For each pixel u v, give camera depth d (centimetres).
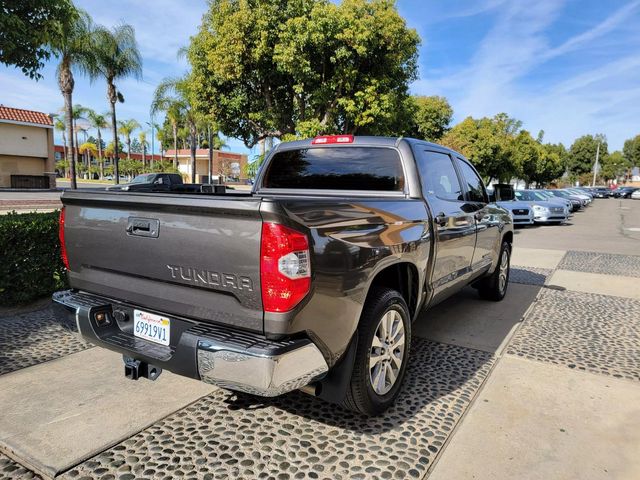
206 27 1270
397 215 294
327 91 1215
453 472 234
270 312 208
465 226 409
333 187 383
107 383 328
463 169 461
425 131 2641
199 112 1399
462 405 303
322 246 222
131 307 266
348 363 251
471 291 635
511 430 273
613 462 244
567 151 9088
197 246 226
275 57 1140
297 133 1248
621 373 356
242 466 237
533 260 919
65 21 644
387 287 296
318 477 228
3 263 481
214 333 222
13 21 541
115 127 2938
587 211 2922
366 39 1142
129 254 258
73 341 407
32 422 274
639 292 633
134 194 250
